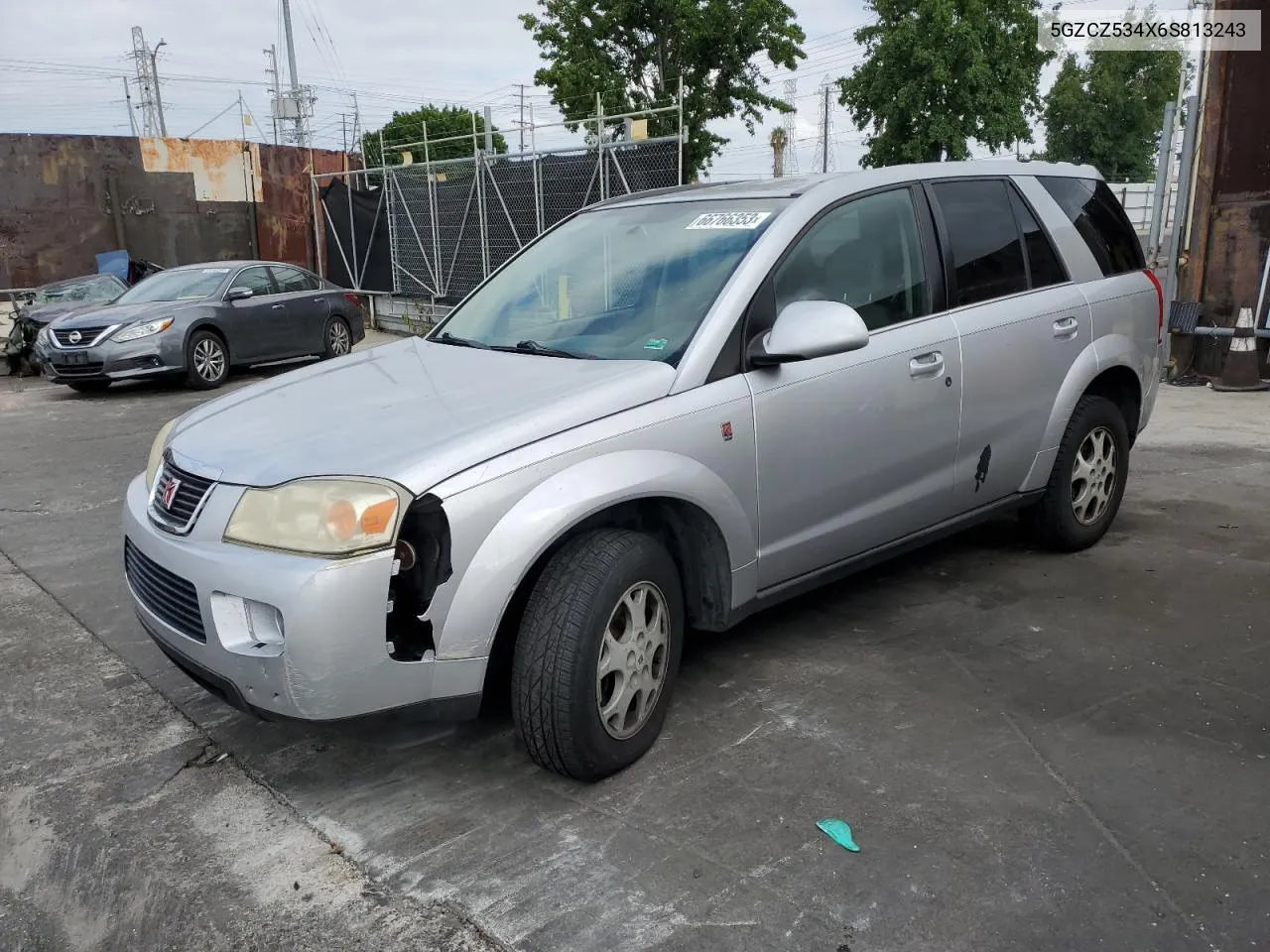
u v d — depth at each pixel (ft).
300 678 8.70
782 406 11.33
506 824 9.53
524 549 9.20
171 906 8.60
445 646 9.10
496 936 8.02
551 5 82.28
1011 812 9.39
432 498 8.89
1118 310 16.01
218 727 11.73
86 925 8.52
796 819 9.39
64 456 27.22
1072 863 8.66
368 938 8.09
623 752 10.14
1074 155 140.77
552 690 9.45
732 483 10.90
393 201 57.77
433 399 10.55
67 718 12.06
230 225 71.00
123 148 66.80
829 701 11.66
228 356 40.45
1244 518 18.07
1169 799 9.54
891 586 15.24
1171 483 20.49
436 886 8.68
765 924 8.03
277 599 8.65
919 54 88.02
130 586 10.88
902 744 10.67
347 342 47.29
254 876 8.95
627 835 9.26
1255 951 7.59
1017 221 14.96
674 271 12.14
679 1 77.56
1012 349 14.12
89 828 9.78
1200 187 31.42
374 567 8.69
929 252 13.47
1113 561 16.01
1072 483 15.72
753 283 11.43
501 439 9.40
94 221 66.69
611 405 10.13
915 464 13.02
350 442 9.53
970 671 12.31
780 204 12.42
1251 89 29.86
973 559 16.30
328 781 10.46
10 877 9.21
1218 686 11.77
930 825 9.23
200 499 9.52
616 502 9.77
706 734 11.00
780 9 80.53
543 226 46.09
